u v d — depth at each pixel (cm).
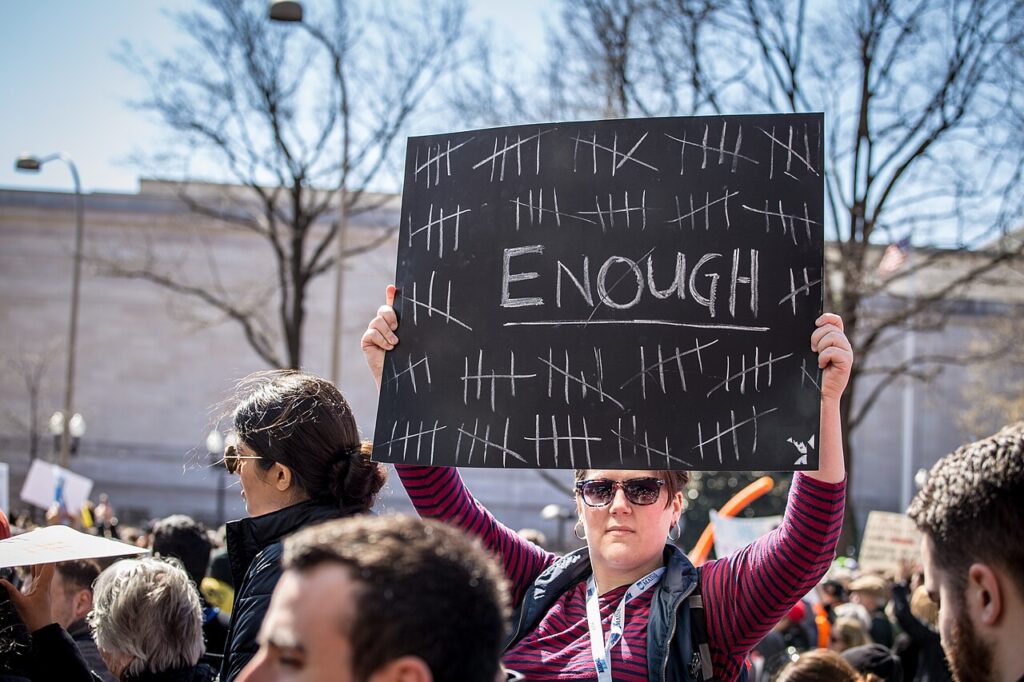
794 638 773
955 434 3769
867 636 668
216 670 429
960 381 3719
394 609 147
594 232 283
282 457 294
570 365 276
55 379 3731
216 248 3666
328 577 150
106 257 3678
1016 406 3203
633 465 266
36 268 3766
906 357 3712
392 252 3691
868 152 1703
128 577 346
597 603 280
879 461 3844
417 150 305
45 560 281
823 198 273
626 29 1691
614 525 277
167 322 3738
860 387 3838
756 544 280
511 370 279
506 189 292
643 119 288
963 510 171
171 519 520
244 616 268
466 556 158
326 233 3597
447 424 279
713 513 710
